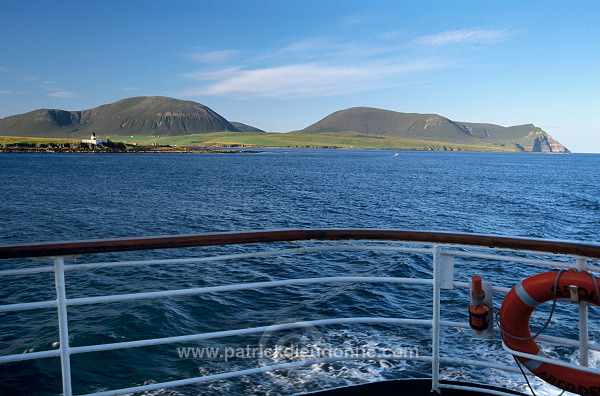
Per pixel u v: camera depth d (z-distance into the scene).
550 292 2.15
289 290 10.79
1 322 8.84
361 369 5.83
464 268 13.51
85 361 6.95
